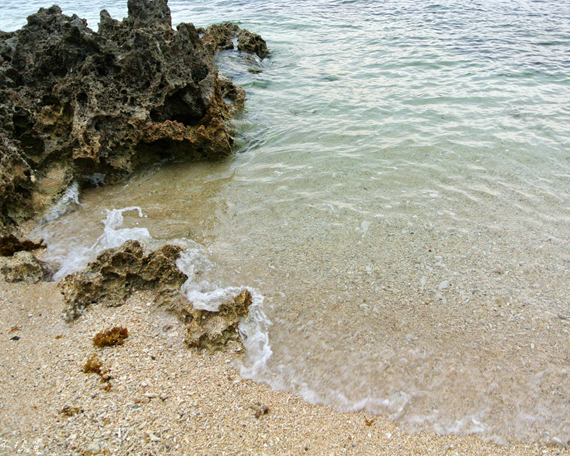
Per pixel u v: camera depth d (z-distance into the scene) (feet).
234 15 17.53
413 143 7.47
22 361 4.00
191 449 3.34
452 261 5.02
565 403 3.64
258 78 10.86
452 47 12.27
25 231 5.82
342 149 7.44
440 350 4.07
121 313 4.55
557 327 4.24
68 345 4.17
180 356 4.12
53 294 4.75
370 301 4.58
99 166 6.79
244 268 5.05
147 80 7.56
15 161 6.15
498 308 4.44
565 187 6.24
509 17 15.01
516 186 6.29
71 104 7.08
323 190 6.38
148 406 3.64
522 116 8.29
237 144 7.88
